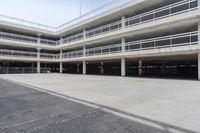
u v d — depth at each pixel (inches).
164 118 169.0
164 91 343.0
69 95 309.7
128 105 225.5
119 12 909.8
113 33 915.4
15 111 203.0
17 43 1234.0
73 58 1244.5
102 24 1138.7
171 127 146.2
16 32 1392.7
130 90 363.9
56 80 669.9
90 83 535.8
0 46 1315.2
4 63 1457.9
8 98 286.8
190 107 209.0
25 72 1417.3
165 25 695.1
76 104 237.9
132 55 803.4
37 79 733.3
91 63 1437.0
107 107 216.8
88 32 1145.4
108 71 1573.6
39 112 198.2
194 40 601.0
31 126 152.6
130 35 865.5
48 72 1621.6
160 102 239.9
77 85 477.4
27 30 1343.5
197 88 383.9
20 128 148.1
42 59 1398.9
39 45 1375.5
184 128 142.9
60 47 1418.6
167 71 1269.7
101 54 995.9
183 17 619.5
